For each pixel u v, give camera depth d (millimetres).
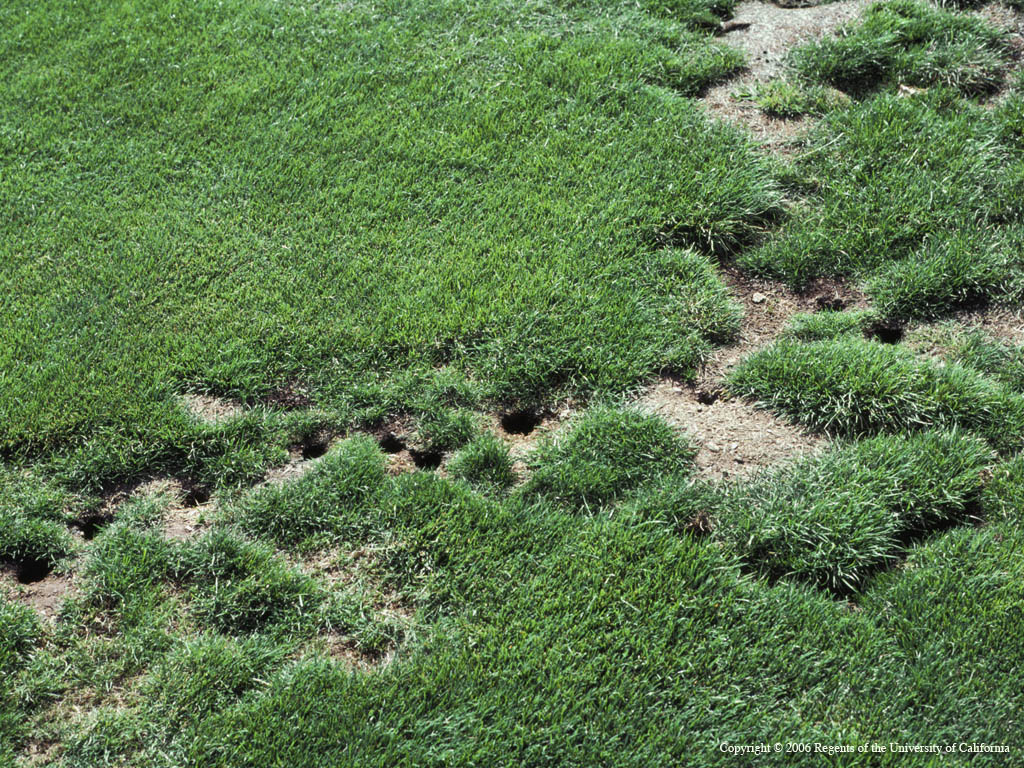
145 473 2547
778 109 3064
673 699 2295
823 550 2410
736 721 2273
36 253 2869
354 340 2688
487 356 2668
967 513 2459
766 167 2941
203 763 2256
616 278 2779
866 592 2387
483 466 2531
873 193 2871
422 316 2719
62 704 2312
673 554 2410
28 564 2453
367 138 3084
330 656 2355
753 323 2736
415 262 2822
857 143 2955
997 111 2998
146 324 2732
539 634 2348
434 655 2334
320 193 2965
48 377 2641
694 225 2855
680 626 2348
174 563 2424
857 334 2686
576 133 3049
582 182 2951
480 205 2928
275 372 2660
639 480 2510
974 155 2904
